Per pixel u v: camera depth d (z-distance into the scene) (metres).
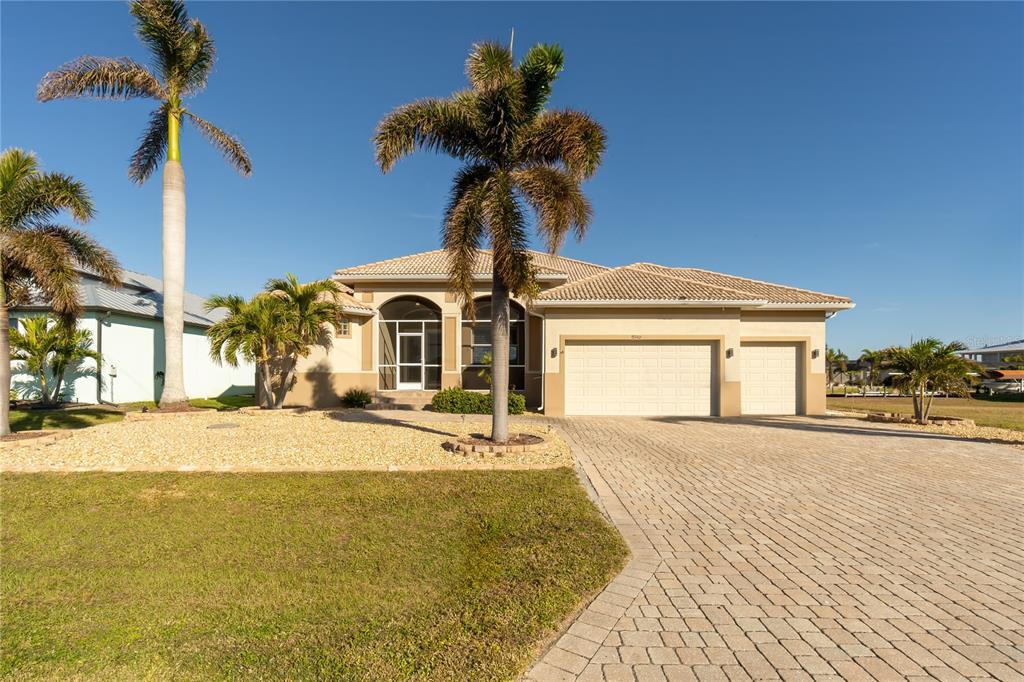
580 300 15.84
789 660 3.13
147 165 16.05
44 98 13.46
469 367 19.84
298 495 6.68
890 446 10.60
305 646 3.25
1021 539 5.22
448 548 4.90
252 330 15.62
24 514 5.94
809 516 5.96
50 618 3.63
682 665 3.08
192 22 15.15
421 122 9.21
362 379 18.98
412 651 3.18
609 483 7.45
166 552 4.82
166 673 2.99
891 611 3.74
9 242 9.98
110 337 19.44
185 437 11.00
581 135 9.41
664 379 16.33
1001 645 3.30
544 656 3.18
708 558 4.71
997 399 28.34
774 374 17.11
